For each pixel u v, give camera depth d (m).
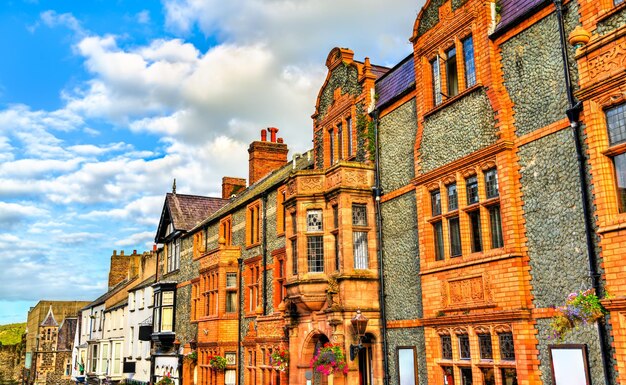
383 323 15.12
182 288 31.61
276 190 21.92
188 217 33.50
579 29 9.47
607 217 8.99
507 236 11.18
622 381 8.46
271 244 21.95
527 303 10.72
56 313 80.00
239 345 23.66
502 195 11.41
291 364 17.20
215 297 25.45
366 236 16.00
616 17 9.42
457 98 13.04
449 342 12.73
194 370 28.09
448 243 12.96
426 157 13.96
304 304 16.36
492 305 11.34
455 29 13.38
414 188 14.57
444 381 12.70
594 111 9.32
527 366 10.38
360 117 17.19
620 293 8.65
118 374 42.38
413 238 14.48
